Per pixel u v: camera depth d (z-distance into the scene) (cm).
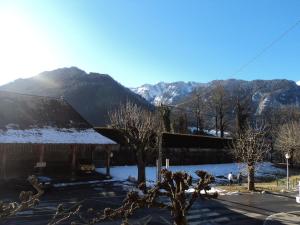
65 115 4816
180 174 576
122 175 4616
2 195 3212
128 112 4697
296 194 3738
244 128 6562
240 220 2516
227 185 4369
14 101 4562
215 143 6431
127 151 5403
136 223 2275
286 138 6575
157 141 3994
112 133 5334
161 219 2420
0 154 4122
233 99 8044
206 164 6134
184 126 7688
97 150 5141
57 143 4150
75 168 4391
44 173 4416
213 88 8094
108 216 602
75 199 3098
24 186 3462
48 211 2578
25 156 4369
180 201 563
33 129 4256
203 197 596
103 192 3488
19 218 2353
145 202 575
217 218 2552
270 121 8288
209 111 8069
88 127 4834
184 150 5931
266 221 2512
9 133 3997
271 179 5350
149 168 5131
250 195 3609
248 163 3997
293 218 2620
